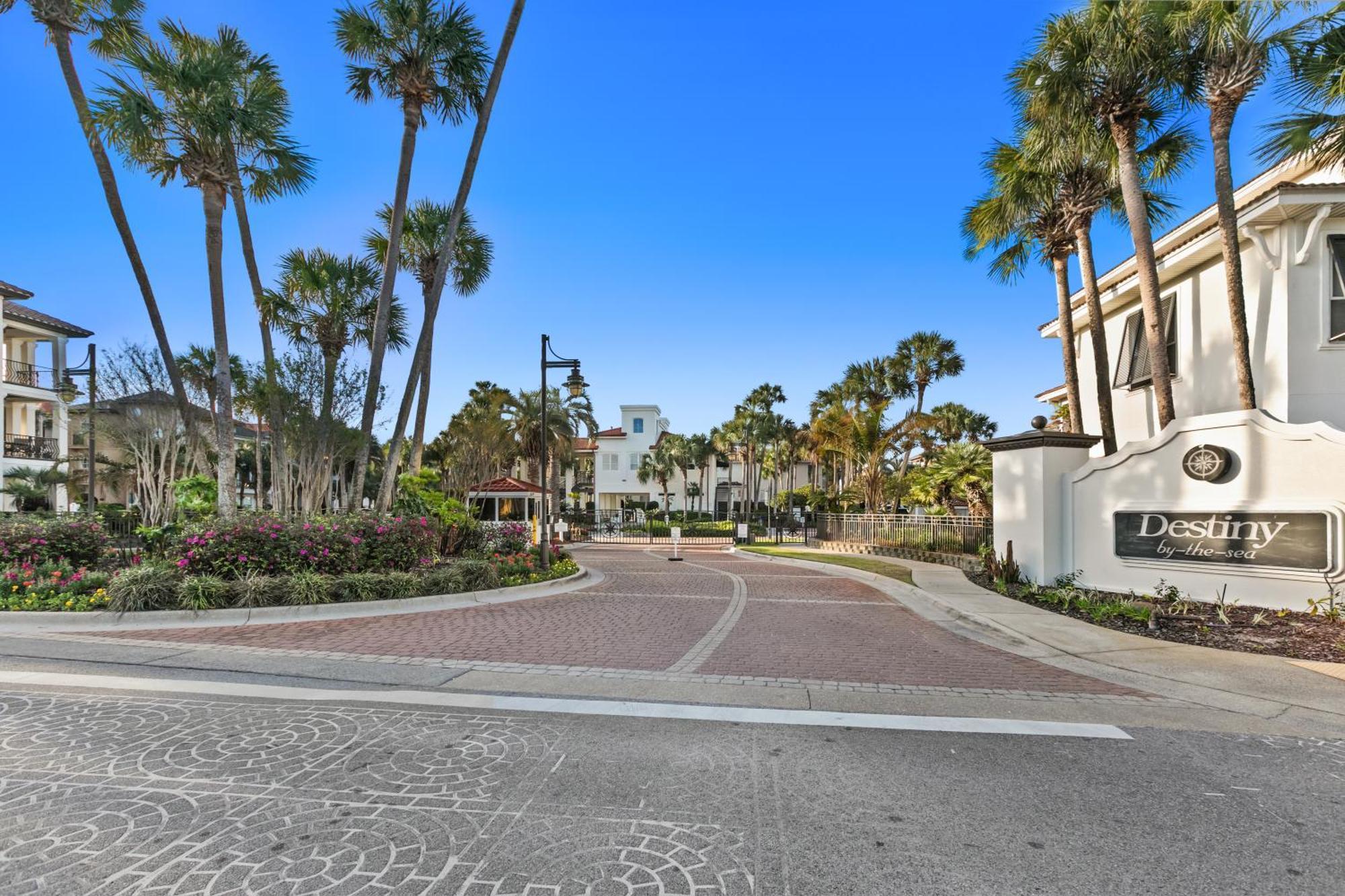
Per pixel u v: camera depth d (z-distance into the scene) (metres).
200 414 20.61
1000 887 2.73
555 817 3.33
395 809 3.39
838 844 3.07
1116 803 3.54
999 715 5.12
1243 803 3.57
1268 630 7.83
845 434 23.48
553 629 8.54
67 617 8.62
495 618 9.40
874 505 23.47
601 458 53.53
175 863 2.85
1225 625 8.11
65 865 2.82
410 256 19.53
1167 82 11.34
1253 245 11.34
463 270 19.75
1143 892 2.71
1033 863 2.92
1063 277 15.10
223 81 12.87
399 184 15.17
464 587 11.39
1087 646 7.25
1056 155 12.29
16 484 23.89
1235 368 11.71
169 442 19.66
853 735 4.62
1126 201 11.55
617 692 5.72
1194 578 9.47
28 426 29.14
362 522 11.99
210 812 3.34
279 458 15.96
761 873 2.81
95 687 5.72
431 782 3.74
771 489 59.84
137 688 5.71
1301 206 10.27
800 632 8.47
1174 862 2.94
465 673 6.32
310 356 16.61
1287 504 8.56
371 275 19.03
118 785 3.66
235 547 10.26
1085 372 17.69
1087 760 4.18
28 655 6.94
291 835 3.11
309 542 10.81
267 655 6.96
